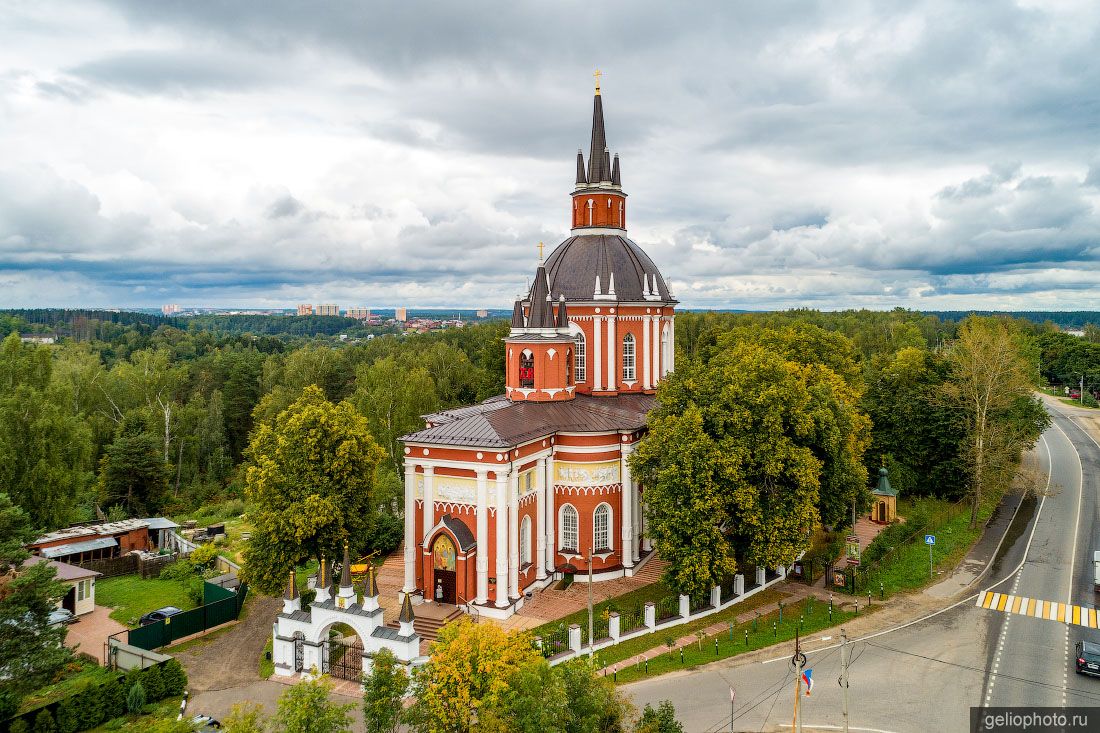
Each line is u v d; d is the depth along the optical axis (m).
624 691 38.19
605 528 56.19
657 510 48.06
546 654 41.31
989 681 39.22
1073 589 52.75
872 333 176.12
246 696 39.62
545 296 60.25
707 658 42.16
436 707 26.28
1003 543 63.44
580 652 42.44
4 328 189.38
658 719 28.75
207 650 46.03
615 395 66.44
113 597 57.03
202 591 55.66
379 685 27.61
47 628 35.59
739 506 46.25
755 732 34.28
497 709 25.69
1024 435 74.69
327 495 46.94
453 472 50.47
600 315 65.50
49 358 81.56
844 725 31.95
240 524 79.88
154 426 96.06
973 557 60.00
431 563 50.41
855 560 54.22
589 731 26.34
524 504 52.09
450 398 119.50
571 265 67.75
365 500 50.28
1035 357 135.50
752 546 47.28
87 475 83.25
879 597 51.50
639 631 45.31
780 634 45.38
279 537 45.69
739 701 37.28
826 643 44.09
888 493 70.50
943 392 74.44
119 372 105.56
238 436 118.25
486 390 99.94
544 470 53.81
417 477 52.41
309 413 48.06
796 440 50.06
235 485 93.94
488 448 47.91
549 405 58.78
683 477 45.66
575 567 55.19
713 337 151.62
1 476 67.62
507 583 49.03
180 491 94.44
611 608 49.28
